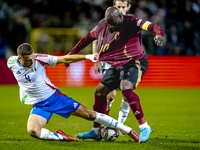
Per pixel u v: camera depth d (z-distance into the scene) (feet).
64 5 186.39
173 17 191.52
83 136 55.01
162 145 50.11
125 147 48.39
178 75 163.12
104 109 58.44
